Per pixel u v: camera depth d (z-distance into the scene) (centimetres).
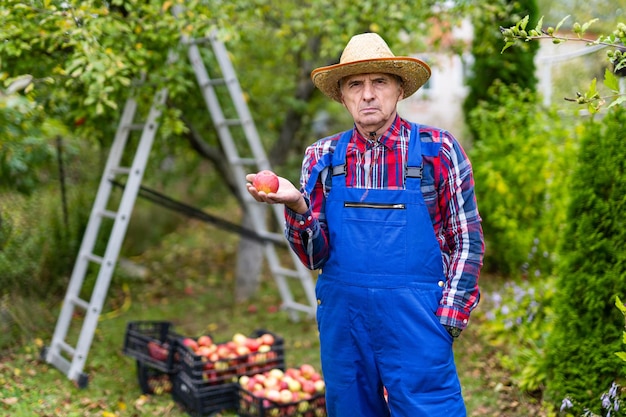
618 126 309
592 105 234
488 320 470
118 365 434
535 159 573
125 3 402
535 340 404
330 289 223
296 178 700
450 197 218
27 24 373
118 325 522
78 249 577
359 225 217
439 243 221
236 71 650
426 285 214
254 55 682
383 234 214
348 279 218
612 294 300
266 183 208
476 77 676
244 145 642
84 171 602
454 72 1325
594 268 309
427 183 216
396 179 217
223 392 353
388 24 496
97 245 592
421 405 213
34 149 488
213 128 591
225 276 708
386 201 215
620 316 299
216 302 611
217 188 776
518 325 421
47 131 430
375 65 214
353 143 225
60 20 364
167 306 592
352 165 222
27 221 518
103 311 565
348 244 218
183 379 363
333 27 497
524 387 360
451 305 213
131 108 444
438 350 214
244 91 639
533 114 582
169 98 497
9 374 396
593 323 310
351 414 226
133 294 627
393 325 213
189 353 356
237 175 517
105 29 383
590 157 320
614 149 308
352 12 495
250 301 609
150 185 714
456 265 216
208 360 357
